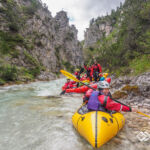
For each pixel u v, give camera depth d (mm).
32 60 22812
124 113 4980
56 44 60812
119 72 13430
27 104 6586
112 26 150125
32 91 10812
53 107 6113
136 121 4219
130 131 3572
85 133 2959
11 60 17297
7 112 5359
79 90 4535
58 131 3697
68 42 76875
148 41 11703
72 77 4848
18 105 6387
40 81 20016
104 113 3324
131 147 2896
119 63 15188
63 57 69250
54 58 39969
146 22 12500
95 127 2859
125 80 9789
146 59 10828
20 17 29406
